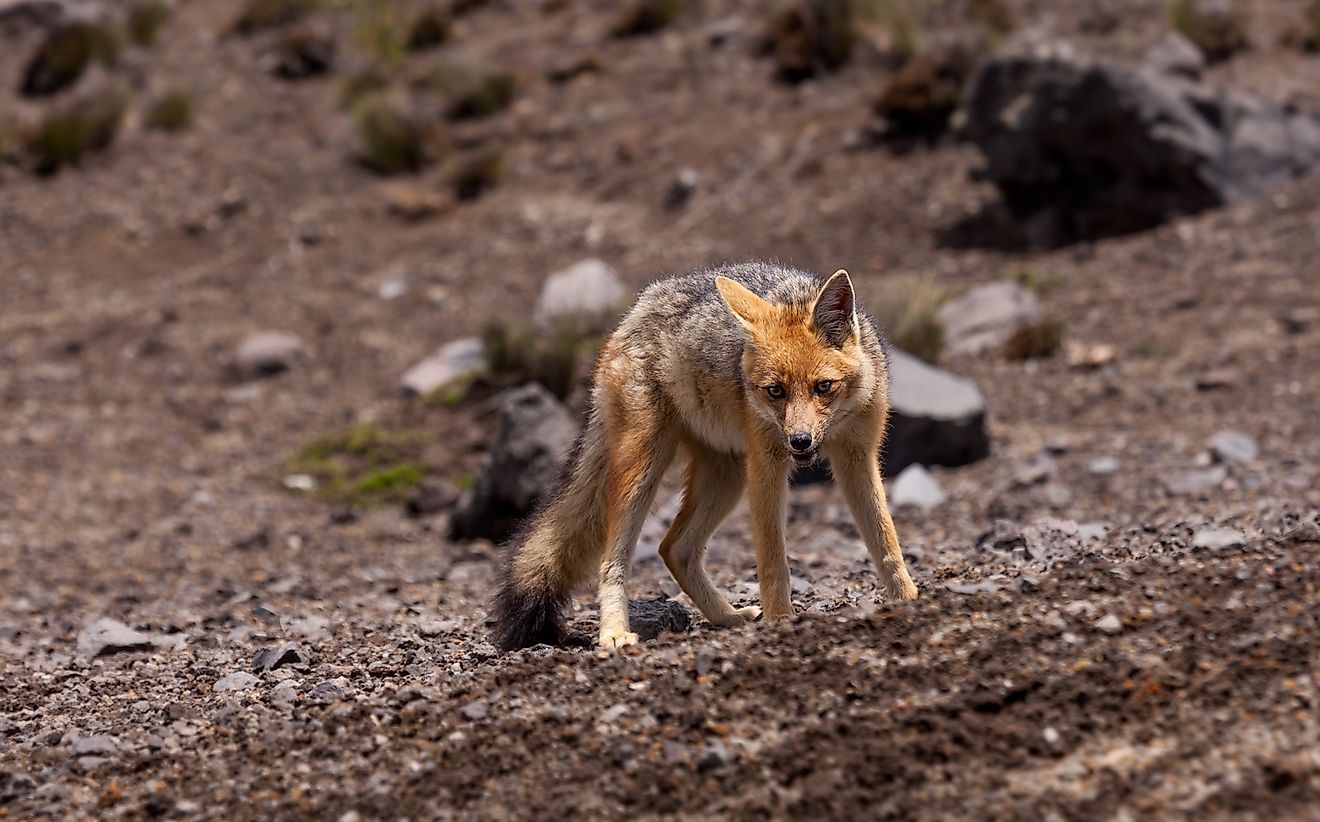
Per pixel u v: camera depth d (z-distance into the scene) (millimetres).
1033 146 28969
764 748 8703
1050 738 8320
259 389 27422
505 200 34562
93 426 26312
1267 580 9852
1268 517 14383
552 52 41656
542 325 27641
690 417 11844
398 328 29531
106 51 44375
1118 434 21188
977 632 9727
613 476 11805
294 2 46750
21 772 10031
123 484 23656
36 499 23062
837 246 29938
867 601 11516
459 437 24312
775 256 29859
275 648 12805
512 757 9102
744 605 13055
